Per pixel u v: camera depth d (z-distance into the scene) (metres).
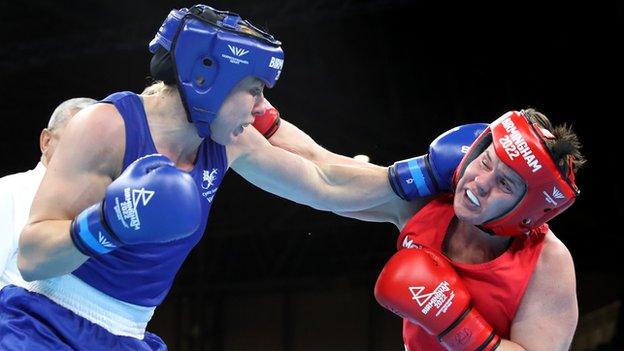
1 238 3.21
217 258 13.62
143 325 2.69
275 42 2.49
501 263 2.98
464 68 10.52
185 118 2.52
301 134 3.34
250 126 3.01
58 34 11.00
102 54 10.72
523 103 10.67
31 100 12.14
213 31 2.40
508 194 2.80
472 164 2.89
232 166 3.03
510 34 10.25
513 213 2.83
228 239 13.59
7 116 12.52
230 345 13.48
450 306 2.91
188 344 13.57
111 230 2.23
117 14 10.57
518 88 10.62
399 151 11.18
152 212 2.20
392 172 3.19
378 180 3.21
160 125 2.52
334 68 10.88
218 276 13.63
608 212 11.16
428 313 2.92
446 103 10.79
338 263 13.03
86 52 10.64
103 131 2.42
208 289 13.60
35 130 12.62
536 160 2.74
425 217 3.13
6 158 13.17
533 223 2.89
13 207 3.25
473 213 2.87
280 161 3.01
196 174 2.62
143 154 2.48
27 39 11.07
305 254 13.24
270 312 13.38
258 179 3.05
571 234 11.72
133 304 2.62
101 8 10.46
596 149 11.05
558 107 10.75
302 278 13.16
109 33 10.51
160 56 2.48
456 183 3.03
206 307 13.73
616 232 11.17
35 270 2.37
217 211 13.45
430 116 10.88
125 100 2.50
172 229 2.23
